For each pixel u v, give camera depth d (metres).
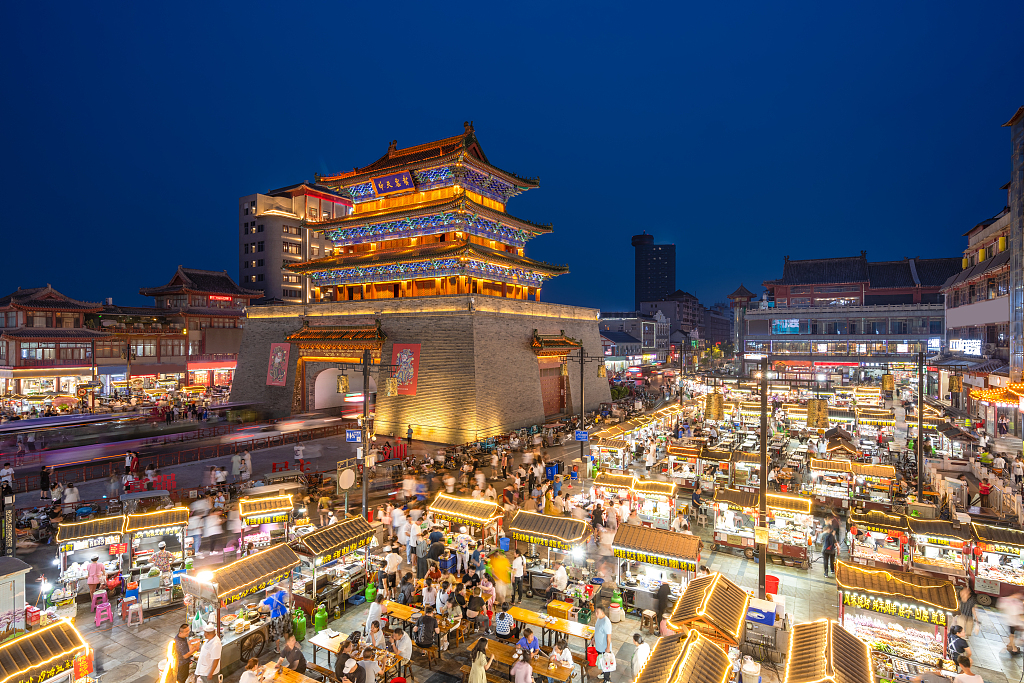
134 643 16.36
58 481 32.59
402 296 53.50
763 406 17.42
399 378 49.81
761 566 17.20
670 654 11.95
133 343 74.88
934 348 88.44
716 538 23.64
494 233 55.97
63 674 12.95
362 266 54.81
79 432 46.16
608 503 26.38
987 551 18.92
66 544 19.08
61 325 69.31
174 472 35.72
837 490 28.92
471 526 22.81
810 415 43.50
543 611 17.88
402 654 14.48
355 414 57.09
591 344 67.88
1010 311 46.16
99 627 17.23
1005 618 17.91
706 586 14.72
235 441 43.81
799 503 23.20
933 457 37.34
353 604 18.91
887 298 100.69
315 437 48.22
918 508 25.47
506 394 50.19
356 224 55.97
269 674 13.56
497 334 49.94
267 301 96.75
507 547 22.44
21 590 16.50
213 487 30.66
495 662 15.12
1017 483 28.95
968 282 60.03
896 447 39.94
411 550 21.17
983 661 15.46
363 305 53.12
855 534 21.64
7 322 67.44
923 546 20.36
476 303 47.03
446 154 50.94
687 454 34.97
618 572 18.69
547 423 55.50
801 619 17.81
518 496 27.98
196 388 72.88
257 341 60.88
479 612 16.91
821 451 37.78
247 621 16.16
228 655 15.09
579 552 20.25
